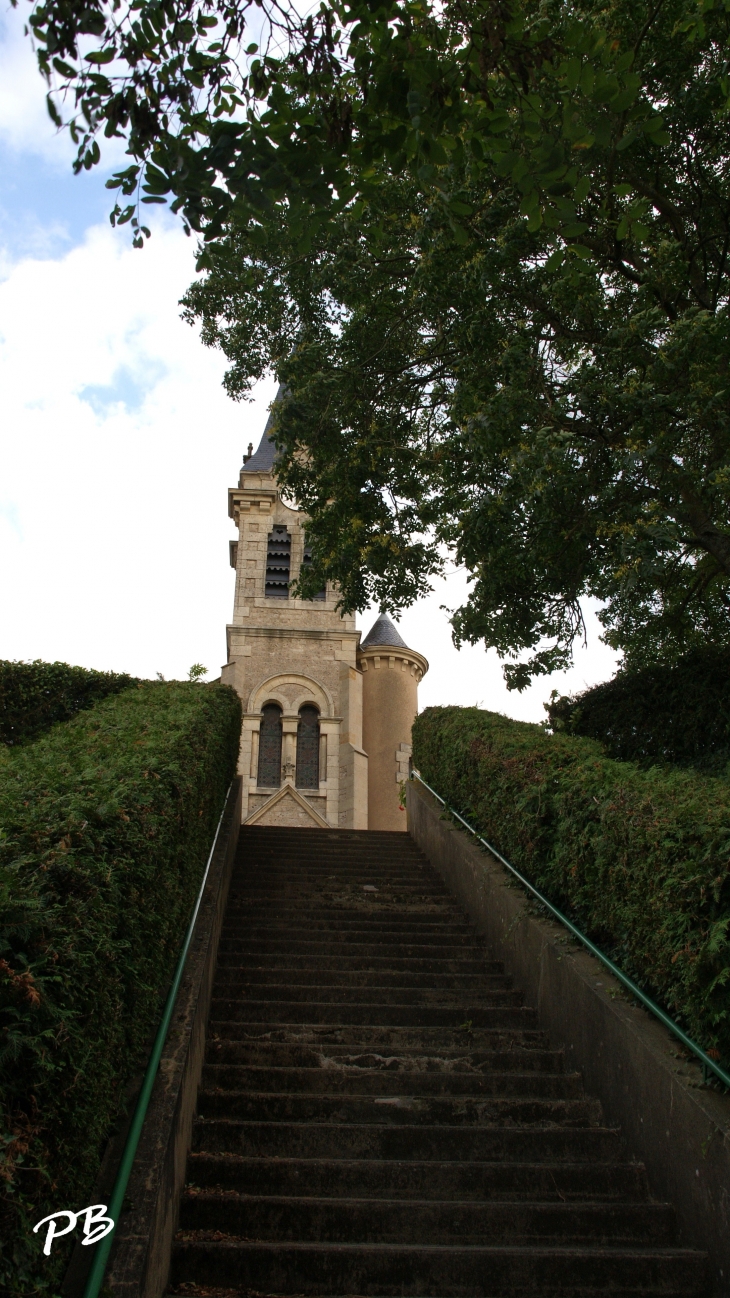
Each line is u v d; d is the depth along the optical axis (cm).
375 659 3369
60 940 355
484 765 1073
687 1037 561
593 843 712
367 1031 768
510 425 1026
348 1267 490
